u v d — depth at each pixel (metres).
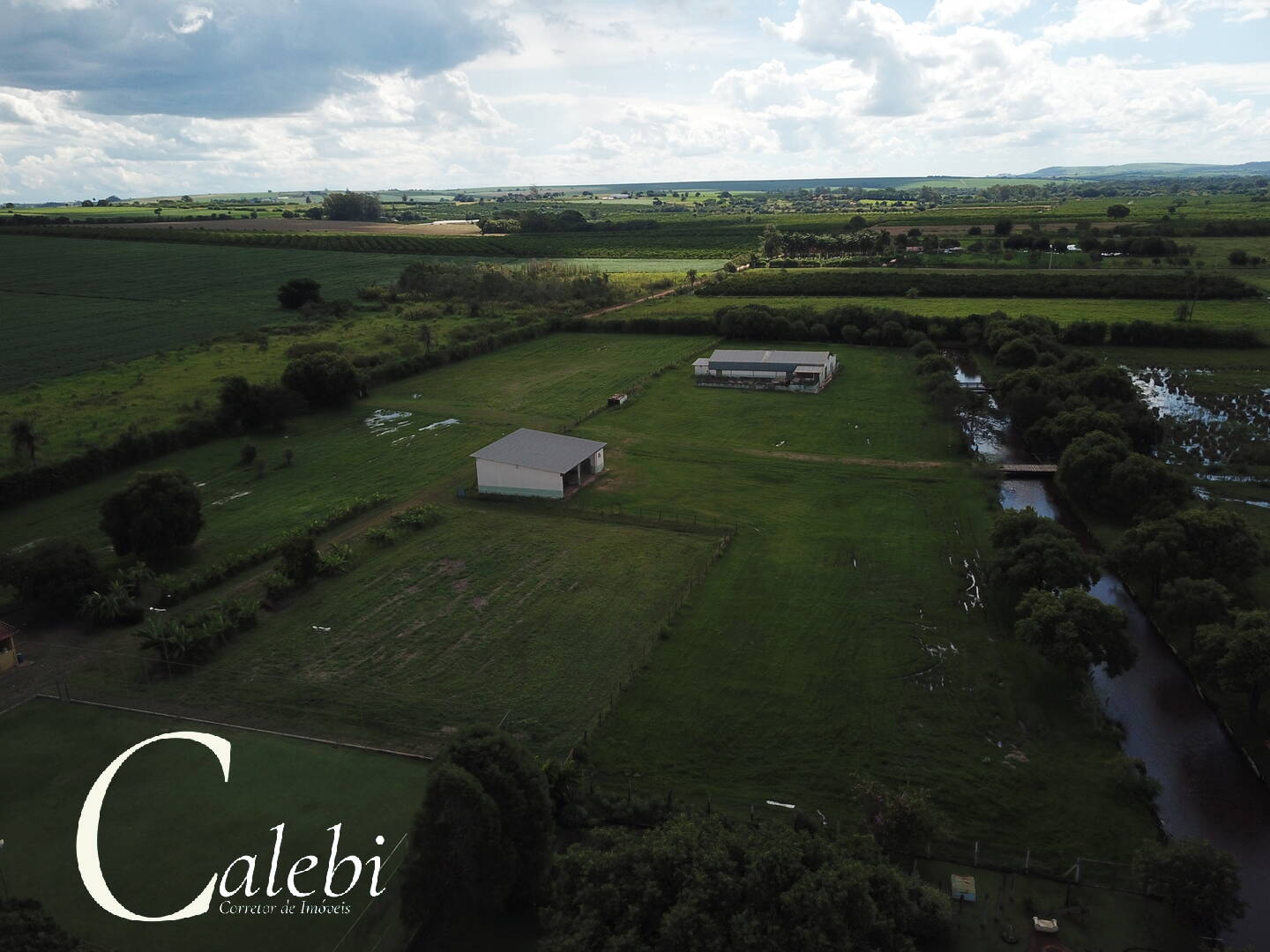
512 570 60.22
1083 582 50.94
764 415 98.94
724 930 24.67
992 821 36.44
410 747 41.47
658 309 161.00
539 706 44.50
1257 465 78.56
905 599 54.94
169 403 98.56
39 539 65.94
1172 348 124.25
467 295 175.62
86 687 47.03
